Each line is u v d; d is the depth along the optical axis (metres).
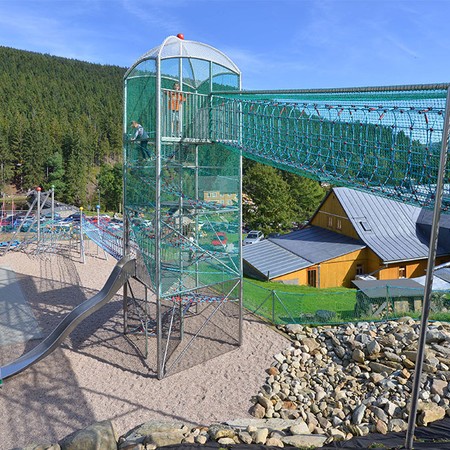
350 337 12.07
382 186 7.32
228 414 9.63
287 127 9.15
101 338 13.19
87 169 85.50
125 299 13.26
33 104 106.56
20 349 12.84
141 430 8.77
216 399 10.20
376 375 10.41
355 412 9.33
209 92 11.83
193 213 11.99
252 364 11.58
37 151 78.44
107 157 100.38
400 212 28.88
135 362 11.80
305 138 8.72
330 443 8.27
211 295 13.54
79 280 19.77
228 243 12.58
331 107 8.04
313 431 9.01
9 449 8.46
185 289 11.42
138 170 12.02
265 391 10.34
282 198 40.34
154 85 10.64
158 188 10.54
